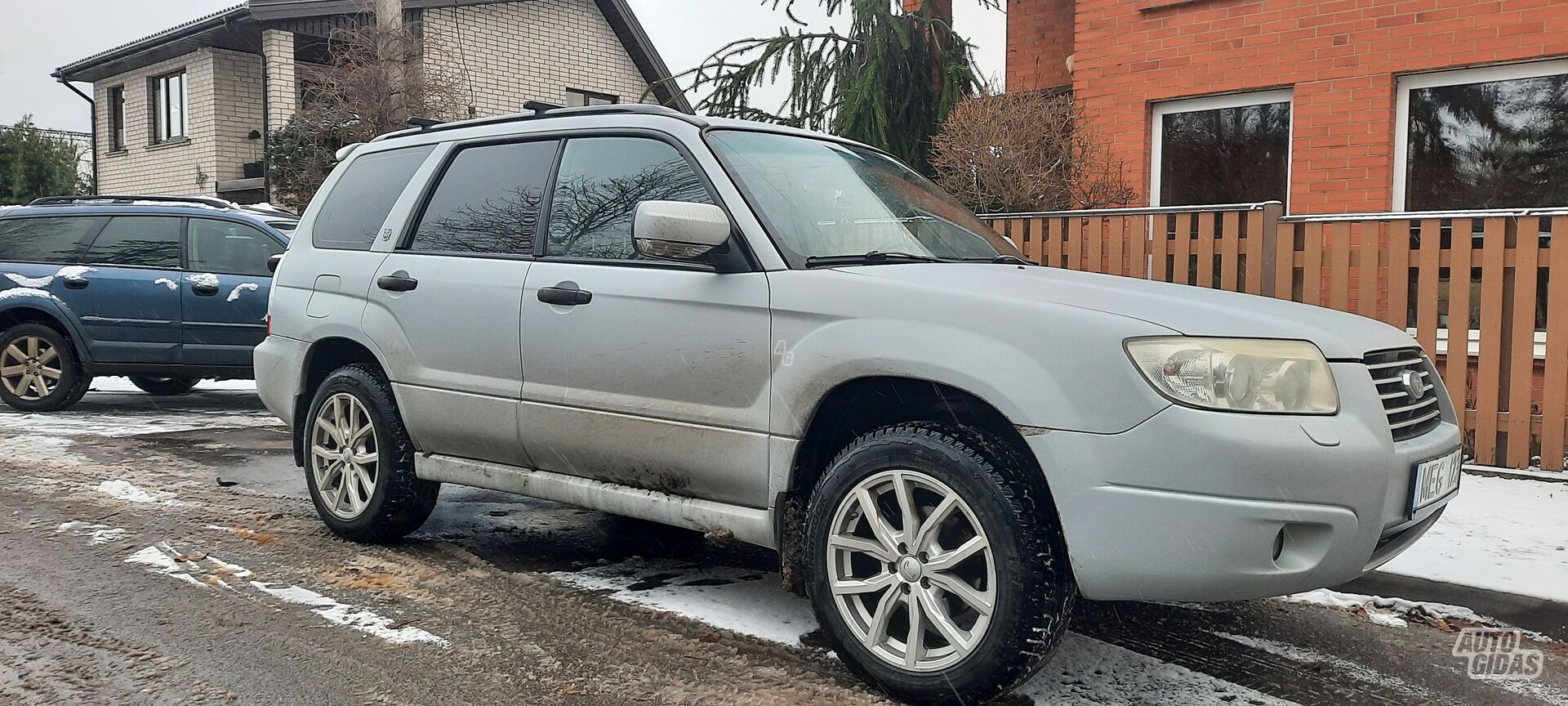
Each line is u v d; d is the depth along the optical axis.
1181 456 2.89
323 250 5.17
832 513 3.41
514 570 4.63
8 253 9.35
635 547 5.06
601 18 21.48
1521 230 6.05
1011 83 11.32
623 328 3.93
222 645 3.68
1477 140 7.85
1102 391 2.98
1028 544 3.05
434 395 4.55
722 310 3.68
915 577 3.25
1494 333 6.17
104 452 7.32
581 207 4.28
